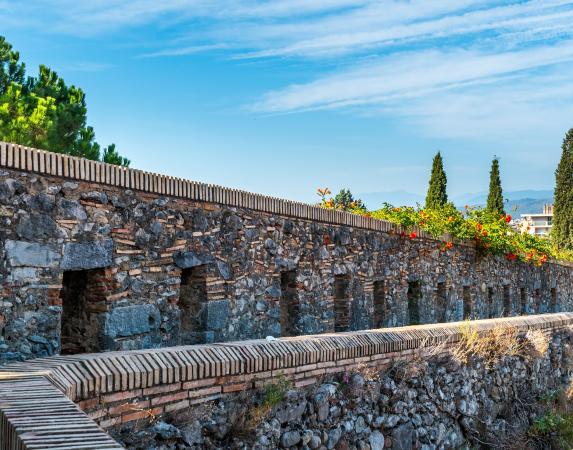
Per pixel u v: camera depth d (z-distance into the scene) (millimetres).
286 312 13492
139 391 6859
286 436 8086
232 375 7762
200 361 7445
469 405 12250
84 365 6570
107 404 6582
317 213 14008
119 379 6676
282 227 13008
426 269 18625
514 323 15164
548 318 17328
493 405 13172
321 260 14172
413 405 10562
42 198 8625
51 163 8695
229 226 11633
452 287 20125
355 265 15367
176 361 7266
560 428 14680
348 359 9547
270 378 8211
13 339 8258
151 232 10141
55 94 19000
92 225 9242
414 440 10414
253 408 7816
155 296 10180
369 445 9477
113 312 9516
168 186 10406
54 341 8680
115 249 9570
